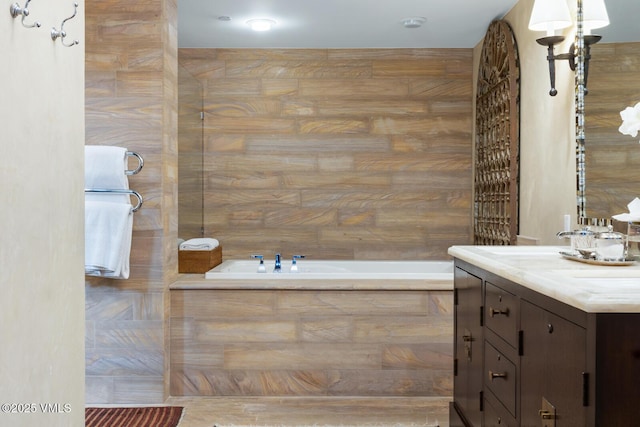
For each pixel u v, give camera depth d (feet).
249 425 9.97
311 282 11.58
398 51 16.96
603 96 8.58
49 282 4.73
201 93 16.67
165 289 11.27
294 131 17.06
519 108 12.86
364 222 17.11
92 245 10.37
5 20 3.98
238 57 17.02
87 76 11.15
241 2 13.07
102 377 11.23
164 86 11.19
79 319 5.39
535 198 11.90
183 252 12.82
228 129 17.07
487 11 13.74
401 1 13.01
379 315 11.36
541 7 9.64
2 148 3.95
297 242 17.15
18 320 4.20
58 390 4.92
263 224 17.12
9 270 4.07
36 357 4.50
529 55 12.18
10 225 4.07
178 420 10.23
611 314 4.51
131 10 11.10
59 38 4.90
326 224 17.12
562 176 10.47
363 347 11.40
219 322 11.45
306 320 11.41
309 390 11.44
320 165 17.07
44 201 4.62
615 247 6.79
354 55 16.99
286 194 17.11
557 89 10.69
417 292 11.34
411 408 10.80
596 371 4.50
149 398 11.19
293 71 17.01
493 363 7.20
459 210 17.06
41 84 4.55
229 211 17.13
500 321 6.90
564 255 7.54
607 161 8.48
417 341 11.36
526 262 7.03
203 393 11.49
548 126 11.14
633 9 7.82
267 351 11.45
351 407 10.85
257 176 17.10
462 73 16.98
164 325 11.22
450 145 17.01
